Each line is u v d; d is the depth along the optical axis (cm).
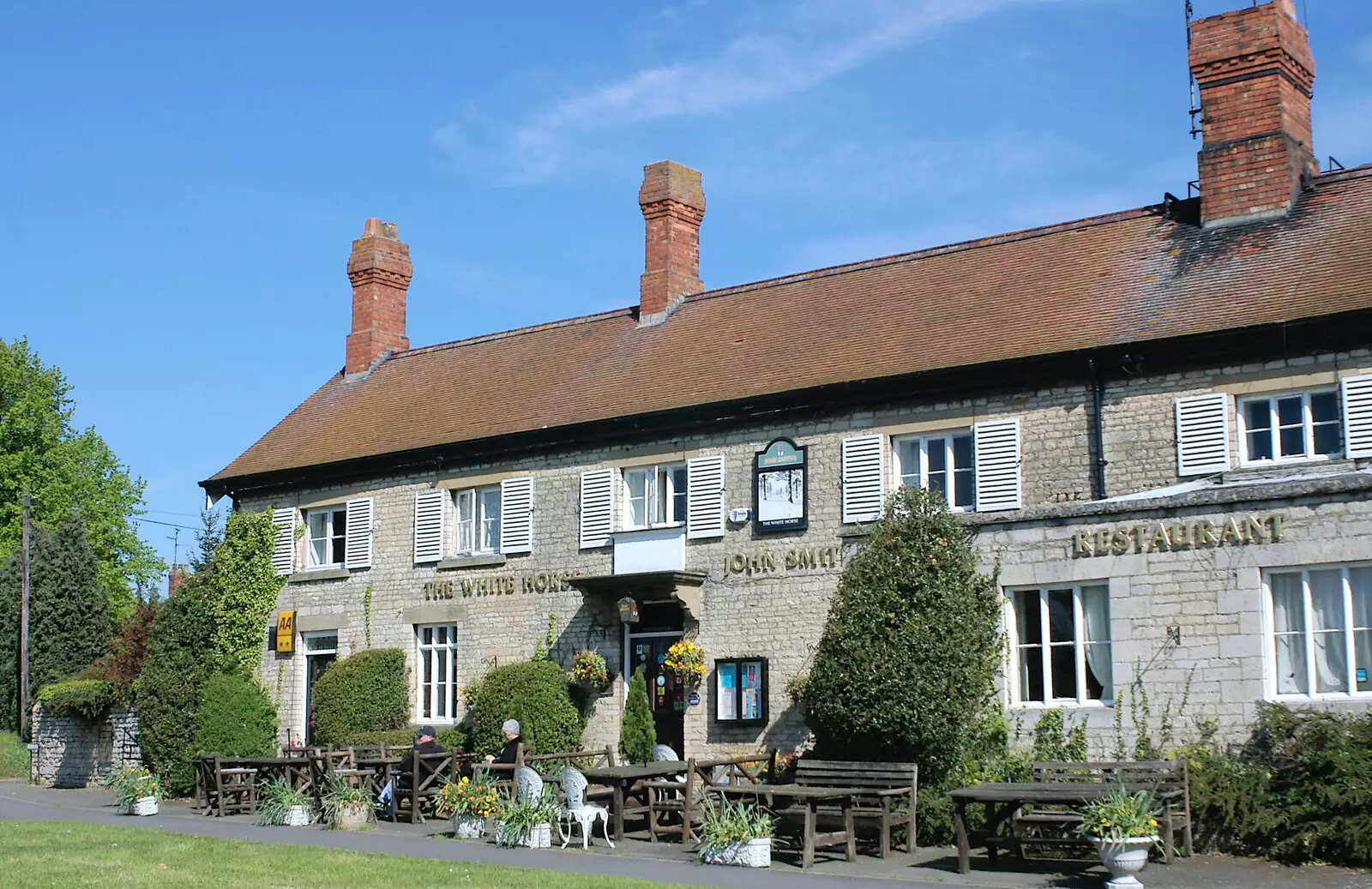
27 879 1391
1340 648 1571
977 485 2012
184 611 2759
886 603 1728
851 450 2125
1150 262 2117
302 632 2847
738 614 2202
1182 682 1644
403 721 2625
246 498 3016
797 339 2378
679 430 2328
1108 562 1719
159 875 1414
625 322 2795
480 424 2633
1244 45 2127
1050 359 1953
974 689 1706
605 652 2366
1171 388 1884
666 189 2764
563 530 2466
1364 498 1554
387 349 3253
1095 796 1416
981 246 2420
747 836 1547
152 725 2658
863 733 1717
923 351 2136
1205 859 1476
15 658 4159
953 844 1658
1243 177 2106
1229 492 1645
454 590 2605
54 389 5091
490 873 1432
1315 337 1772
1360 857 1415
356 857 1565
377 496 2770
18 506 4803
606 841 1742
